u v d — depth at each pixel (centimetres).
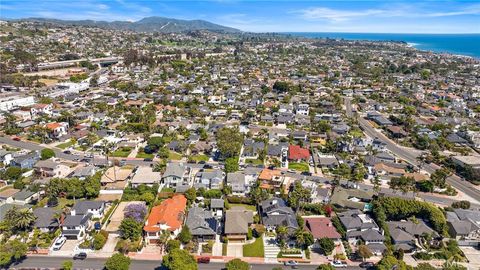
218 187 12281
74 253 8669
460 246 9462
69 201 11069
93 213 10175
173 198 10750
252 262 8544
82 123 19312
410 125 19738
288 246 9119
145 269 8162
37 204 10706
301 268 8394
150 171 12669
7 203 10512
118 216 10031
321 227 9544
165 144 16200
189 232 9088
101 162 13988
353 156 15612
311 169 14325
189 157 14850
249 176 12769
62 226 9300
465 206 11275
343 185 12400
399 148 17312
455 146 17525
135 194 11456
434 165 15238
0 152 13862
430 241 9375
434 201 11962
